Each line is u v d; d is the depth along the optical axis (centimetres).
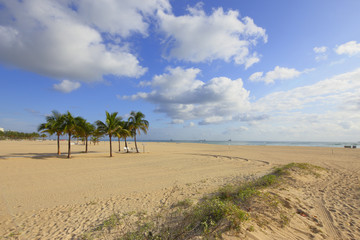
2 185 1056
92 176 1295
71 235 499
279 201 605
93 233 497
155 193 888
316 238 414
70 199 820
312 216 532
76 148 4241
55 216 636
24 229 544
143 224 529
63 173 1398
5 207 728
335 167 1548
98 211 670
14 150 3259
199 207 565
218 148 4497
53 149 3762
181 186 1008
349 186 899
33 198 838
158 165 1788
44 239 483
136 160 2164
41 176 1293
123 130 2848
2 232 529
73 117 2361
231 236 382
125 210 668
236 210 473
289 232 429
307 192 793
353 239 417
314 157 2388
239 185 927
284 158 2292
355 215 550
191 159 2253
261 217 483
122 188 990
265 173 1299
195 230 426
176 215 566
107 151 3453
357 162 1875
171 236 412
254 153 3025
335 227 475
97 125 2562
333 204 647
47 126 2384
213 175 1305
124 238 446
